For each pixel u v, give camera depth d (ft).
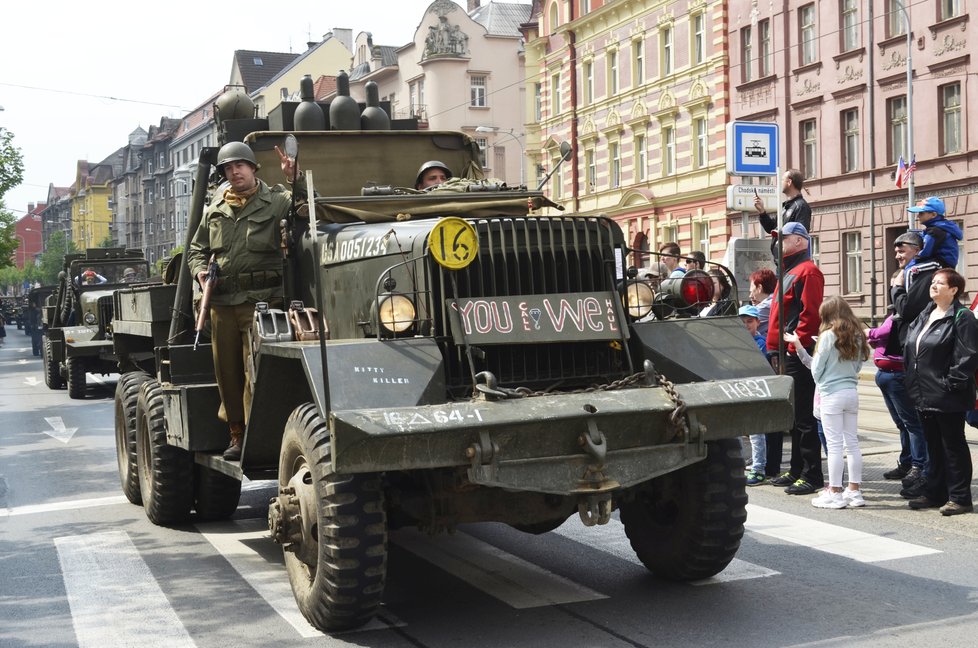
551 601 18.78
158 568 22.02
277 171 23.93
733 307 20.06
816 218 103.96
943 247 26.73
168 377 24.53
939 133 89.76
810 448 27.61
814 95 103.19
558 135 151.74
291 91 249.75
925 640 16.12
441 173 24.20
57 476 34.71
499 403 15.85
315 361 16.24
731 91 115.03
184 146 316.19
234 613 18.61
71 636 17.57
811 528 23.77
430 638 16.92
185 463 25.54
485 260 17.56
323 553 16.38
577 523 25.52
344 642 16.83
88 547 24.09
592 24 141.49
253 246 20.99
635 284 18.84
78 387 63.31
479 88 192.03
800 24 105.19
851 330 25.49
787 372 27.50
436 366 16.39
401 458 15.26
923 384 24.49
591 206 144.15
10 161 151.12
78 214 467.11
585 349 18.04
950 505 24.70
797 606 18.01
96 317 65.05
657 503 19.83
